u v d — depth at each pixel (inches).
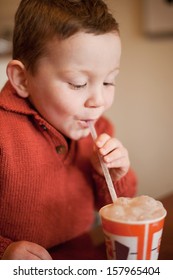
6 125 35.2
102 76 30.6
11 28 76.5
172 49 63.0
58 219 38.9
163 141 67.6
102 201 41.1
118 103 72.6
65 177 39.6
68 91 31.0
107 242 22.6
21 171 35.3
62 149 38.6
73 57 29.6
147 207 22.4
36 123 37.1
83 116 32.2
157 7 61.8
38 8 32.2
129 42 68.6
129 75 69.9
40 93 32.9
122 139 73.7
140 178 72.6
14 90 36.1
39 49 31.2
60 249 30.5
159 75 65.6
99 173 38.6
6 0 76.5
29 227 36.7
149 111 68.4
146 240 21.5
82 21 29.7
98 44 29.6
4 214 35.8
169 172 68.0
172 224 32.8
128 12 67.3
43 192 36.9
